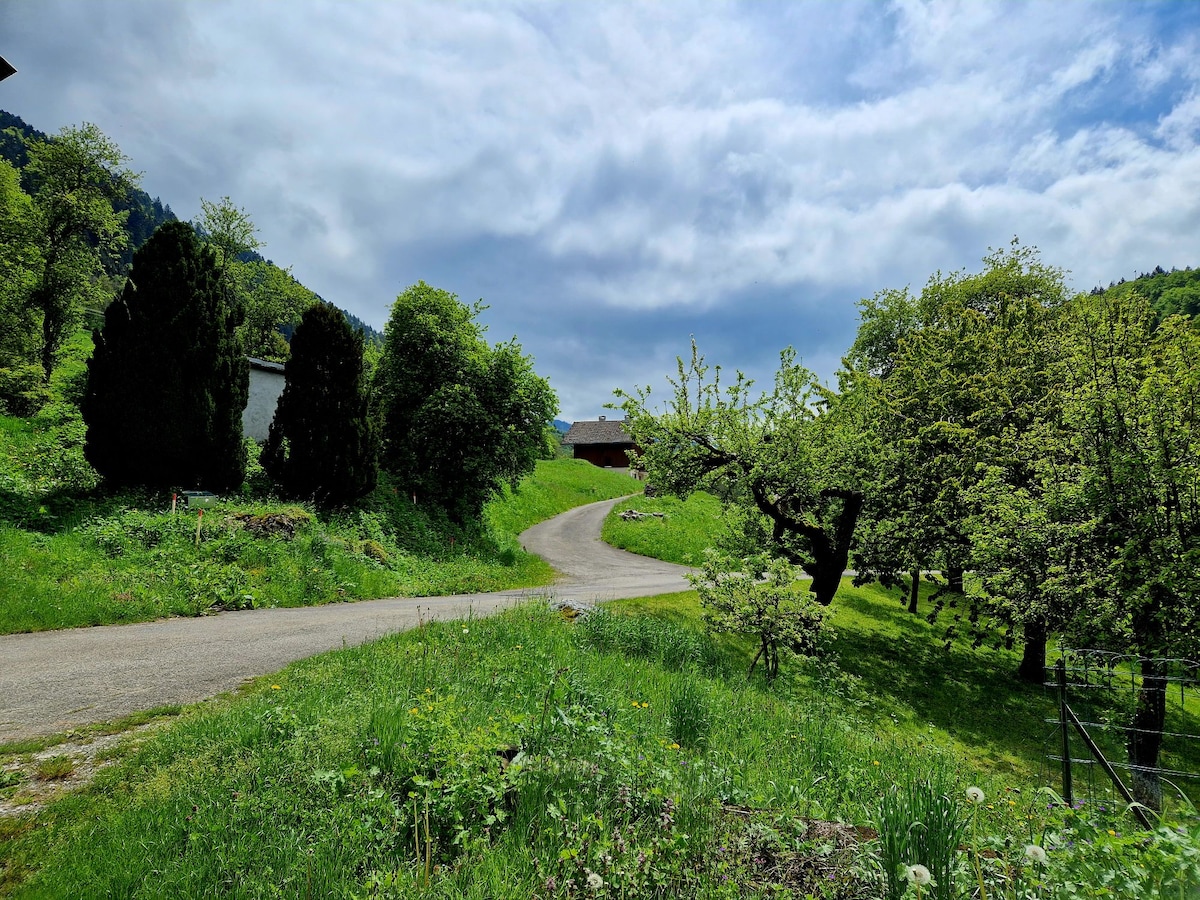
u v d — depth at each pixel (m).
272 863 3.22
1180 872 2.54
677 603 19.20
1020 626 13.22
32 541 12.16
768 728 8.02
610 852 3.24
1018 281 34.66
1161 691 9.88
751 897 3.03
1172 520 10.27
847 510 17.64
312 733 5.01
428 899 2.91
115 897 3.04
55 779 4.74
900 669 17.14
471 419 26.92
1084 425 11.37
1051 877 2.76
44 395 22.94
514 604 14.41
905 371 21.11
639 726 6.21
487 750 4.27
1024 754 12.09
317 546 16.25
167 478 16.89
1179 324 11.98
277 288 53.00
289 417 19.89
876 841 3.35
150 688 7.12
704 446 18.36
